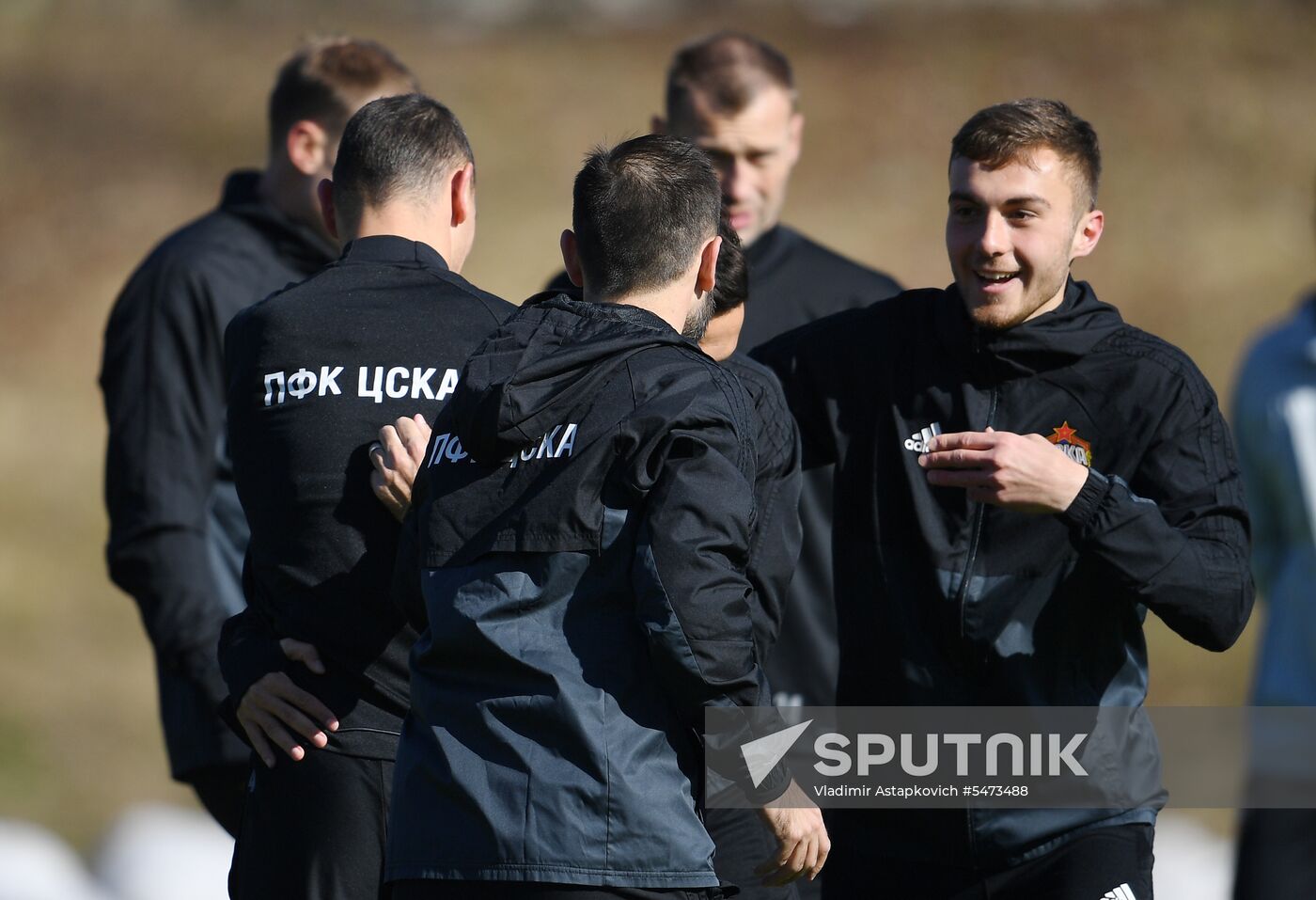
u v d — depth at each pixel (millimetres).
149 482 14953
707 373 9719
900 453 11750
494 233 50406
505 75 64000
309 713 11211
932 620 11562
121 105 63812
